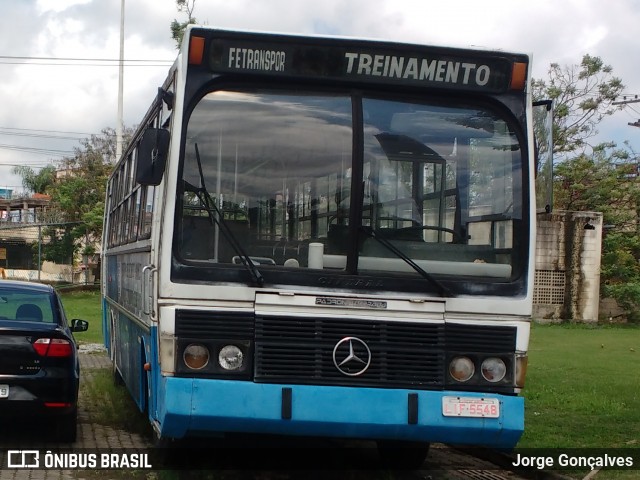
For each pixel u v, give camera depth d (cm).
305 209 601
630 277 3133
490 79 632
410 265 599
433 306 595
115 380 1169
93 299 3609
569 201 3319
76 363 823
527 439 871
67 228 4425
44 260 4975
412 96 626
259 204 596
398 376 584
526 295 614
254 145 604
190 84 599
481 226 622
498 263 620
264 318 575
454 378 594
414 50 621
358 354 579
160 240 596
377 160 612
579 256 2881
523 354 607
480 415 586
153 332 634
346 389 572
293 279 588
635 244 3192
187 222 587
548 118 642
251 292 577
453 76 626
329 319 580
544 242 2875
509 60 634
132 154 946
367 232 600
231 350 572
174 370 568
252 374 572
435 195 619
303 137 609
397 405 576
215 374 570
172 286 575
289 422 566
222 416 560
